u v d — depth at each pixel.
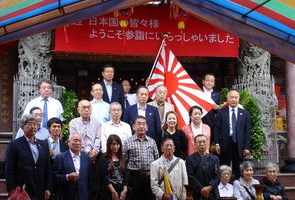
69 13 10.59
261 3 10.23
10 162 9.78
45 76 14.55
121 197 10.76
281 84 16.95
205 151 11.62
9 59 15.34
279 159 15.90
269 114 14.90
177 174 10.98
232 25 10.90
